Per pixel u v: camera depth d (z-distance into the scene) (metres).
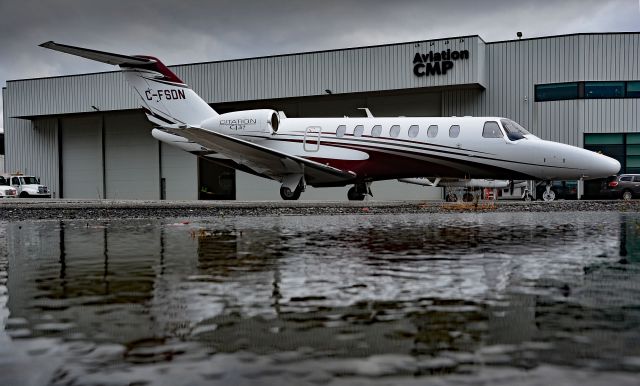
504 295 1.98
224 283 2.26
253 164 17.05
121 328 1.51
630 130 25.16
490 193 25.47
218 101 30.08
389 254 3.26
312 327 1.52
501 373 1.15
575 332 1.45
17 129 36.62
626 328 1.50
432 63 26.02
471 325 1.54
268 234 4.82
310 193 30.62
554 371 1.16
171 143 18.88
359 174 16.77
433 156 15.78
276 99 29.31
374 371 1.17
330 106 30.25
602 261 2.89
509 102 26.44
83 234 5.10
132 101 31.64
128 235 4.88
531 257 3.08
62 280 2.35
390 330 1.49
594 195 26.19
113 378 1.13
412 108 28.45
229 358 1.26
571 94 25.56
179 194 33.22
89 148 35.09
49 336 1.43
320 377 1.13
